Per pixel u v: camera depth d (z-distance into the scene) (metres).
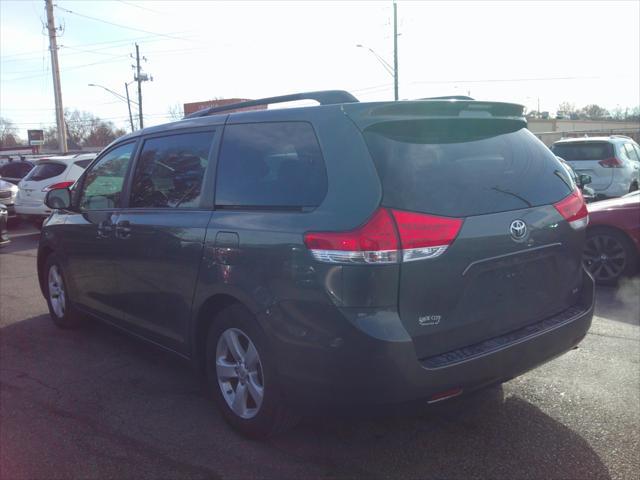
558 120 50.91
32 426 3.80
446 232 2.91
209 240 3.54
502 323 3.21
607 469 3.12
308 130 3.23
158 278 4.05
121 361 4.96
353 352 2.79
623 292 6.56
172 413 3.94
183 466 3.28
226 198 3.60
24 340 5.57
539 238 3.31
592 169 12.91
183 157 4.05
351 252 2.78
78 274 5.23
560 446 3.36
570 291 3.62
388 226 2.79
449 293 2.96
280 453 3.38
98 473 3.23
